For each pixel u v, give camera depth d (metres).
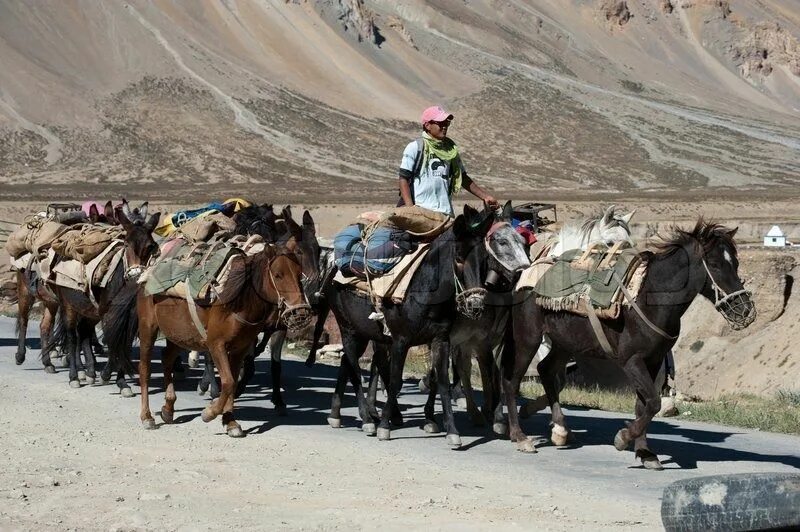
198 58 191.75
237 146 152.00
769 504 7.17
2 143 138.25
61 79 167.75
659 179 152.00
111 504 9.27
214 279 12.57
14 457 11.17
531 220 15.05
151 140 148.88
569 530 8.62
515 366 12.59
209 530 8.48
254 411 14.74
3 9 187.38
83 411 14.22
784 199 112.62
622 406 16.91
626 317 11.45
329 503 9.48
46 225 17.39
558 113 197.75
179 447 11.96
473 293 11.67
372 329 13.06
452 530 8.53
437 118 12.79
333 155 154.00
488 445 12.63
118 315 14.43
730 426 15.05
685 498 7.49
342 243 13.27
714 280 11.20
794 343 23.53
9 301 31.89
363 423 13.50
